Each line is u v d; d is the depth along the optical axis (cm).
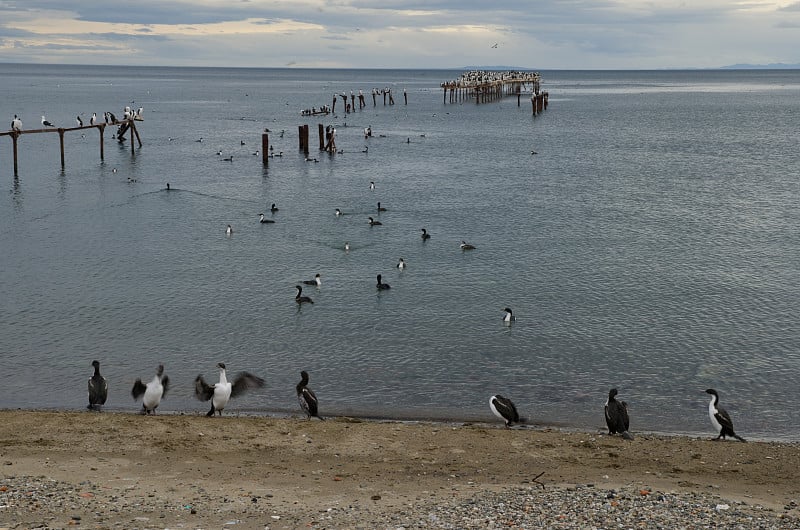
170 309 3925
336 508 1786
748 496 1933
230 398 2828
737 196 7038
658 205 6631
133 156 9688
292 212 6353
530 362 3269
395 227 5838
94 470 2045
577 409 2795
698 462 2222
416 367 3212
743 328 3672
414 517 1711
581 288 4316
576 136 12325
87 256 4928
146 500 1819
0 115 15362
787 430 2622
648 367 3212
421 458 2216
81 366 3191
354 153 10169
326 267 4753
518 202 6775
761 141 11600
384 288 4306
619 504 1786
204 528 1644
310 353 3366
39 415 2527
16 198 6800
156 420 2508
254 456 2212
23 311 3853
